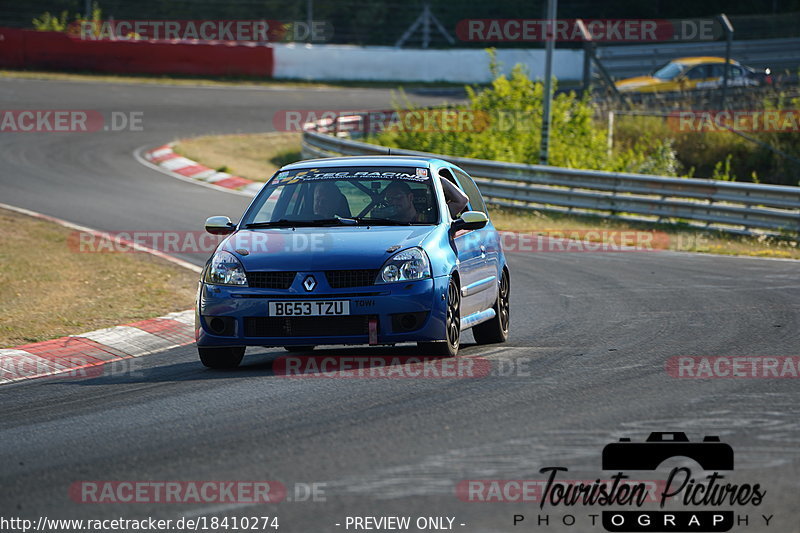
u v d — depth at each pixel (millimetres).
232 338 25984
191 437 19453
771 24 132375
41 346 31344
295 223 28125
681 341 30062
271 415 21016
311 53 142000
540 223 67938
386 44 166375
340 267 25609
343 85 142250
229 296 25891
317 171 29953
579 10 170875
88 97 117688
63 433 20391
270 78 140250
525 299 40656
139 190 77000
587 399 21812
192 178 85812
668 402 21438
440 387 23297
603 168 89188
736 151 100625
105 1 160000
